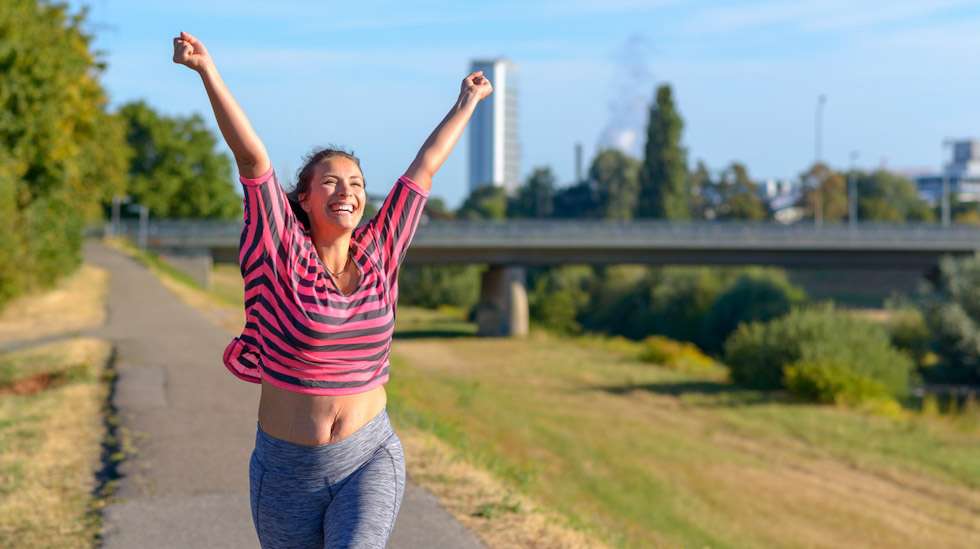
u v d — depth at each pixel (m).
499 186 181.50
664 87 117.69
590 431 24.23
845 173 146.25
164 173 92.06
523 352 49.12
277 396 3.04
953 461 22.88
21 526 6.21
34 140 31.72
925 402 32.94
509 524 6.50
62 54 33.78
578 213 163.88
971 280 43.75
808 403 30.59
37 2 33.88
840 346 32.59
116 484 7.33
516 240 61.12
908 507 19.27
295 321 2.90
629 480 19.36
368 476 3.07
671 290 75.12
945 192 93.06
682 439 24.73
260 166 2.86
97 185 48.50
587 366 41.97
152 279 42.59
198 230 64.19
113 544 5.87
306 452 3.03
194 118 95.38
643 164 119.06
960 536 17.47
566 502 14.43
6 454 8.27
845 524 17.97
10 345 20.97
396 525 6.29
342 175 2.98
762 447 24.39
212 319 25.58
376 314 3.02
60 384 13.10
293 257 2.90
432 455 8.74
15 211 30.52
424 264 62.69
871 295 98.38
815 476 21.52
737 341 35.56
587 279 86.94
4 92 29.77
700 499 18.94
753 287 64.94
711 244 62.16
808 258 64.12
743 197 144.50
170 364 15.10
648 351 43.59
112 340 19.06
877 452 23.80
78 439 9.02
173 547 5.84
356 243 3.08
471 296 95.69
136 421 10.05
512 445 19.97
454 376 36.50
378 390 3.13
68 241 37.88
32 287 32.06
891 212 134.75
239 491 7.20
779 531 17.28
